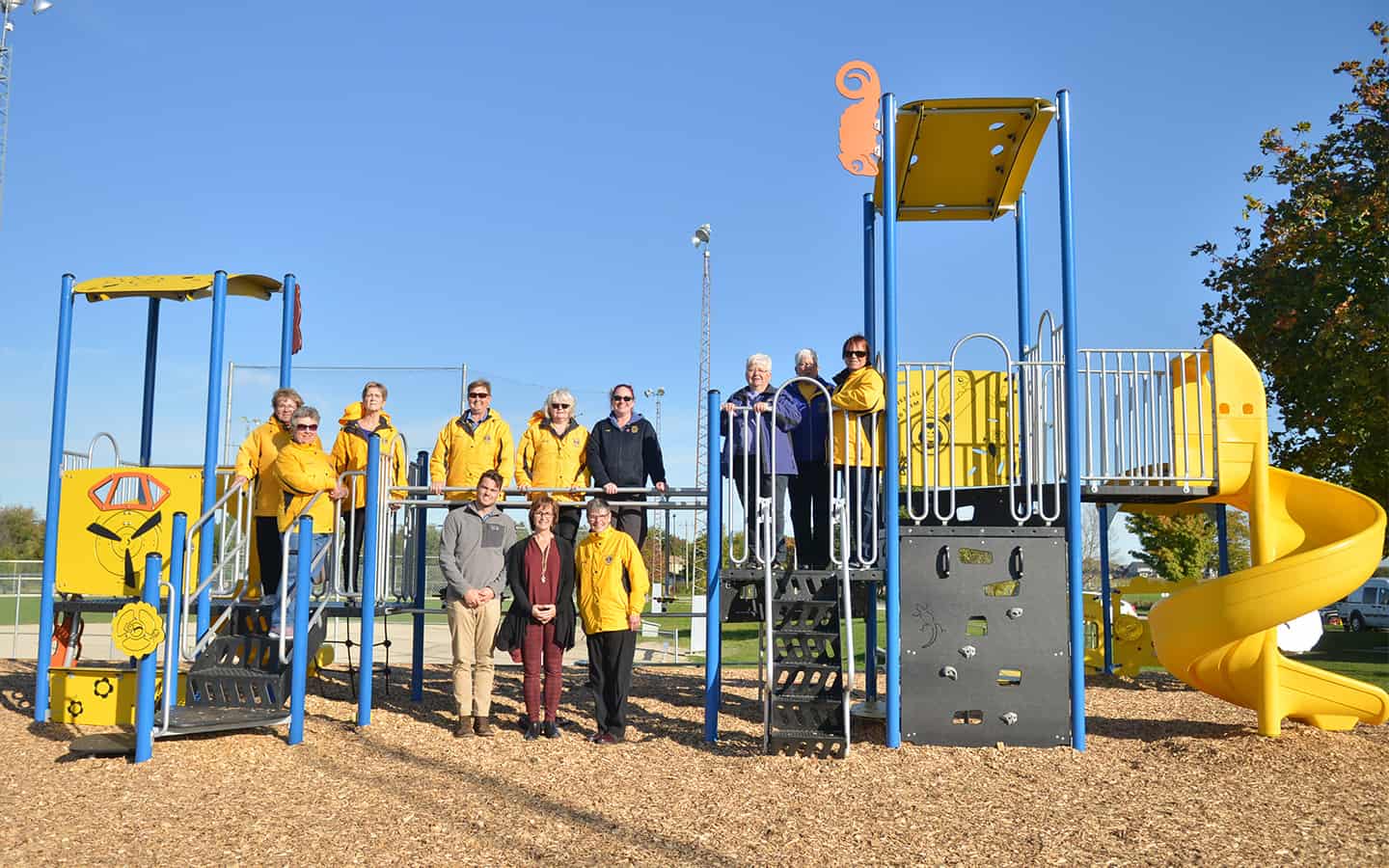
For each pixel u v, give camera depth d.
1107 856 4.60
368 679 7.39
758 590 7.23
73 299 8.48
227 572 8.34
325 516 7.64
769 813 5.28
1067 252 7.11
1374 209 13.96
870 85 8.01
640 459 7.90
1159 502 8.34
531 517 7.24
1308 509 8.11
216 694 7.01
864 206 8.75
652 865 4.42
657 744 7.07
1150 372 7.44
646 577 7.18
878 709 8.18
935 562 7.11
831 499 7.11
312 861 4.45
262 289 9.01
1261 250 15.38
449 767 6.24
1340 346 13.62
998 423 7.52
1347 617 27.95
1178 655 7.49
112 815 5.15
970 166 8.05
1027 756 6.70
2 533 46.75
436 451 8.05
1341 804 5.52
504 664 12.37
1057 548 7.09
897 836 4.89
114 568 8.20
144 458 9.22
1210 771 6.32
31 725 7.68
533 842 4.73
